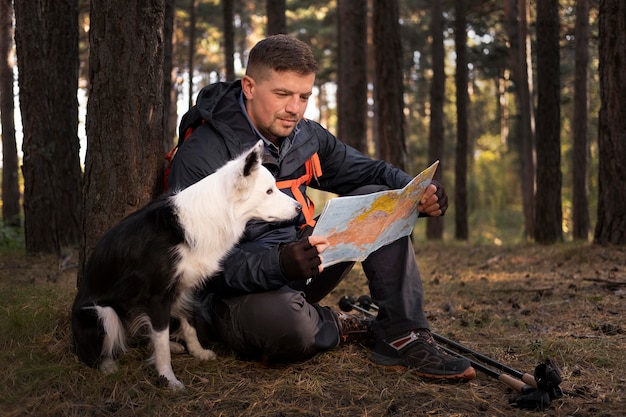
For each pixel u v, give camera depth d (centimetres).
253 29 3175
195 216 279
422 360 303
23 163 714
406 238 315
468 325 419
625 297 501
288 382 292
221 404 273
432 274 679
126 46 347
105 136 351
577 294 515
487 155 3238
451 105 3416
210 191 282
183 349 331
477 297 525
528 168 1532
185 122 323
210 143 305
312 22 2603
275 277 275
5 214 1204
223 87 320
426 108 3136
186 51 2728
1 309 372
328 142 342
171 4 792
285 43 295
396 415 265
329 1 2447
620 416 263
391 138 1034
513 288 559
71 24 748
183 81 2898
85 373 296
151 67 355
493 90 3606
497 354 351
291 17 2767
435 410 269
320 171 330
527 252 876
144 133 355
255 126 313
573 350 349
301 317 287
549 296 514
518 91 1723
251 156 282
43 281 532
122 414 265
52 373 294
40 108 709
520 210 2855
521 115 1617
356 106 1097
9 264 645
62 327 351
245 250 304
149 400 272
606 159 778
